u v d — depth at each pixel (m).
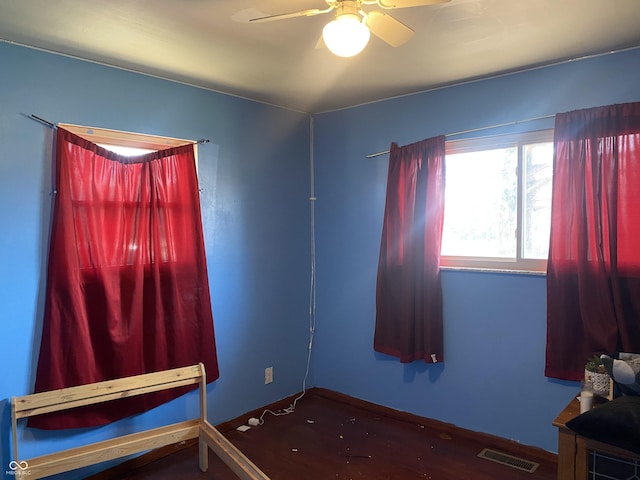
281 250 3.65
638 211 2.40
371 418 3.41
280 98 3.38
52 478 2.45
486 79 2.93
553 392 2.74
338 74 2.84
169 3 1.89
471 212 3.10
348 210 3.67
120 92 2.70
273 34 2.21
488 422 2.99
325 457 2.84
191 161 2.97
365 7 1.95
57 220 2.40
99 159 2.56
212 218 3.18
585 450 2.02
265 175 3.52
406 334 3.17
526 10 1.98
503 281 2.91
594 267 2.52
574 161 2.56
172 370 2.67
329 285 3.82
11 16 2.01
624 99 2.47
